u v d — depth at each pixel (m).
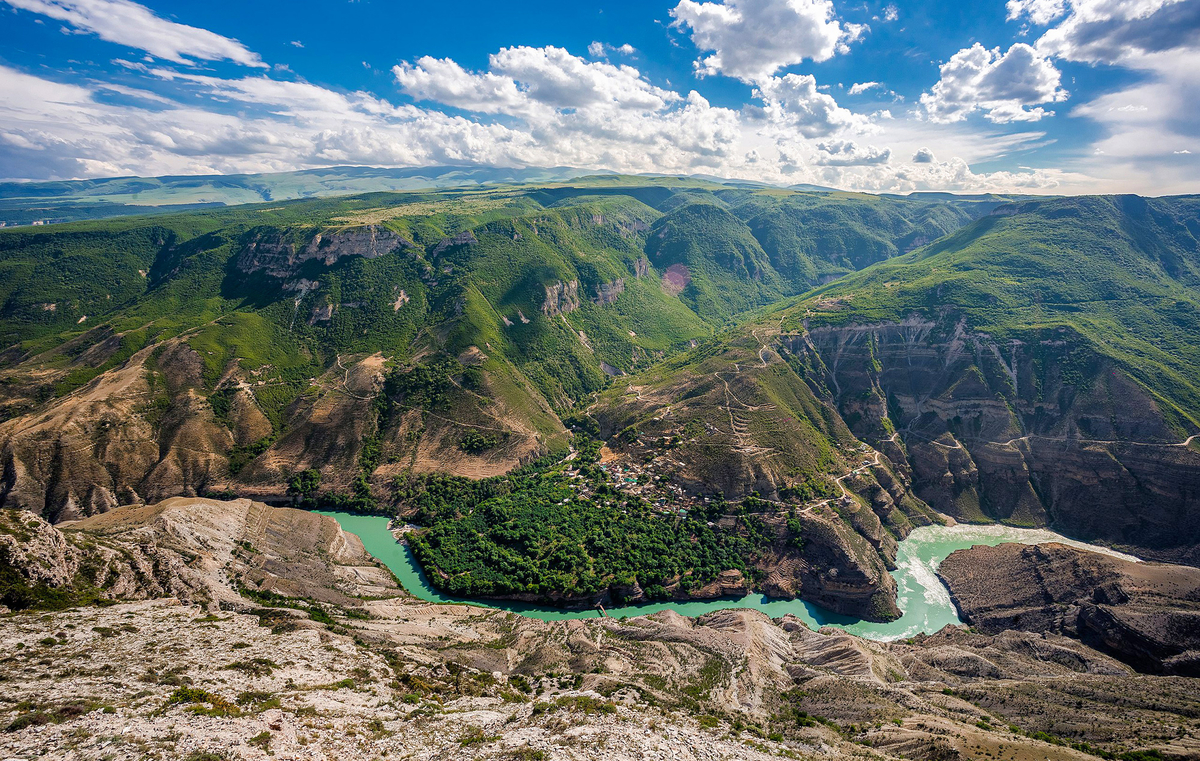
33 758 44.28
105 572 93.31
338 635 94.75
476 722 69.12
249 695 62.94
